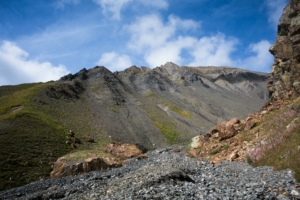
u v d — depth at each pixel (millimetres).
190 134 158000
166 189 13984
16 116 83500
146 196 12734
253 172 19172
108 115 148125
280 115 30531
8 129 68125
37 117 91875
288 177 14703
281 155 19609
